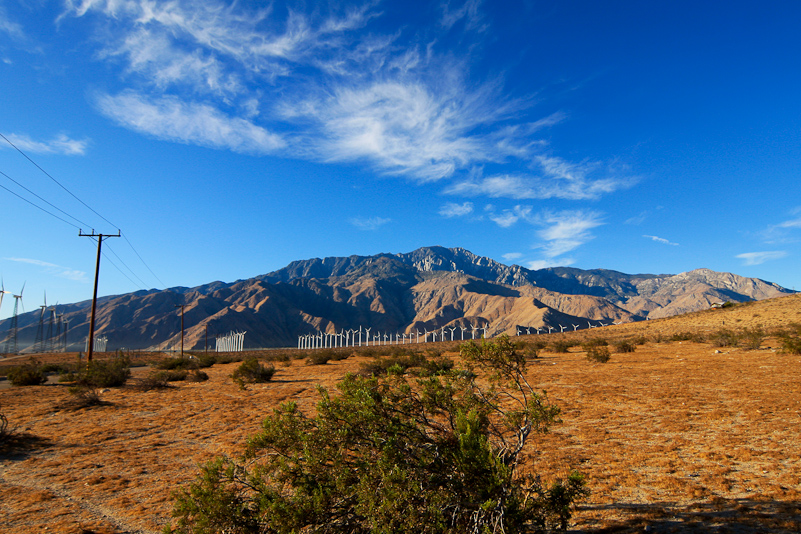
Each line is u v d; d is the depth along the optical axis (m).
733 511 8.09
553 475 10.46
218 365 65.81
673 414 16.38
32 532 8.28
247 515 6.04
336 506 5.74
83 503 9.84
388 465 5.49
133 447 14.89
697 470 10.53
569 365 36.06
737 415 15.62
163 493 10.37
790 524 7.40
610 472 10.62
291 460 6.26
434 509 5.17
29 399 26.52
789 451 11.48
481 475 5.47
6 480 11.61
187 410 21.91
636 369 30.52
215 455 13.50
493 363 7.35
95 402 23.89
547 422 6.83
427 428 6.88
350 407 6.16
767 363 29.06
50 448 14.88
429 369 7.39
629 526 7.71
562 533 6.92
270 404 22.92
